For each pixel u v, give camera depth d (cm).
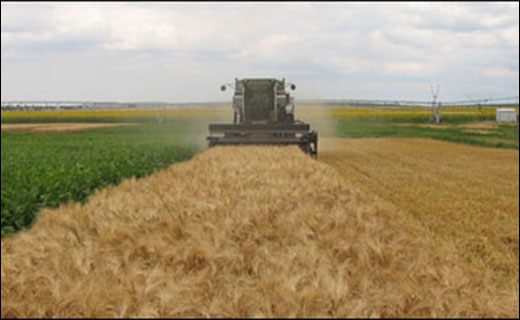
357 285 528
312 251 585
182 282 513
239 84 2570
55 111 9031
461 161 2689
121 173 1555
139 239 624
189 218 727
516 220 1182
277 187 988
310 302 479
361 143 4116
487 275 591
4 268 573
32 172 1438
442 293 501
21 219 973
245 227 705
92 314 481
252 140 2303
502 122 7131
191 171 1282
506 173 2162
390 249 611
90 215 759
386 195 1497
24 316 494
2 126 6100
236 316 471
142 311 469
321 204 862
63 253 605
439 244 798
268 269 547
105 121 7244
